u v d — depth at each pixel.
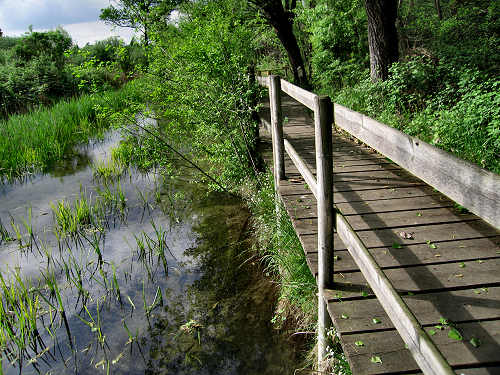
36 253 5.49
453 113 5.61
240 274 4.79
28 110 14.96
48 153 9.98
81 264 5.16
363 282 2.80
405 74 7.69
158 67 7.18
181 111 6.97
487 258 2.92
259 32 13.94
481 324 2.24
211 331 3.91
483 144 4.78
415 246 3.16
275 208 5.05
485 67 8.23
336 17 13.55
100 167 8.71
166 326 4.01
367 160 5.51
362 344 2.26
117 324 4.07
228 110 6.21
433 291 2.58
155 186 7.76
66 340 3.87
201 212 6.51
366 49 13.41
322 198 2.57
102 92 7.14
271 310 4.12
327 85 13.30
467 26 12.16
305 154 6.04
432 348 1.34
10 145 9.88
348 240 2.31
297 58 15.59
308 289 3.65
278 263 4.35
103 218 6.47
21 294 4.50
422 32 13.91
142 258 5.25
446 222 3.54
